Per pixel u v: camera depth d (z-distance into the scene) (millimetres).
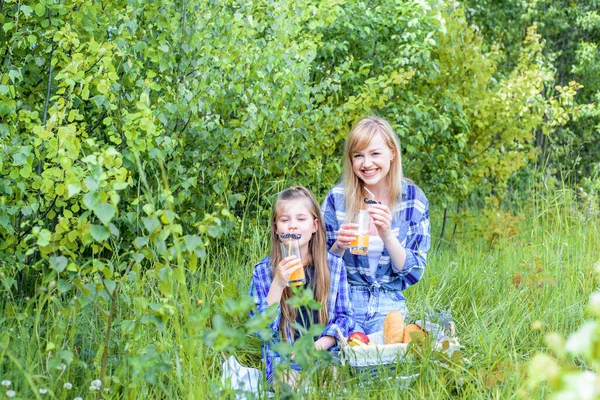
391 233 3586
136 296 2742
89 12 4152
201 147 4898
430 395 2834
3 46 4070
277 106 5152
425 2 6621
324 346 3303
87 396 2623
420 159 7113
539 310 4133
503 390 2863
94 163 2377
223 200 5027
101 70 3656
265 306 3244
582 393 1246
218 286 4027
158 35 4520
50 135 3246
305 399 2703
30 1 3924
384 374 2979
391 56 6879
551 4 12062
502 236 6723
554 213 7406
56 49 4023
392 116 6445
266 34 5422
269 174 5500
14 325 3043
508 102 7070
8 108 3615
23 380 2561
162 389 2801
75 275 2625
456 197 7176
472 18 11414
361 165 3766
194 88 4492
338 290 3512
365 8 6812
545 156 10930
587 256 5328
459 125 6621
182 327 3271
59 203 3646
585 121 11570
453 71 6961
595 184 7625
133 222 4168
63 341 2938
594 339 1317
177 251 2479
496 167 7172
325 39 6762
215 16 4730
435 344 3158
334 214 3939
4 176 3760
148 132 3525
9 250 3666
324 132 5613
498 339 3551
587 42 12258
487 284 4844
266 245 4973
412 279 3783
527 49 8180
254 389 3111
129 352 2809
